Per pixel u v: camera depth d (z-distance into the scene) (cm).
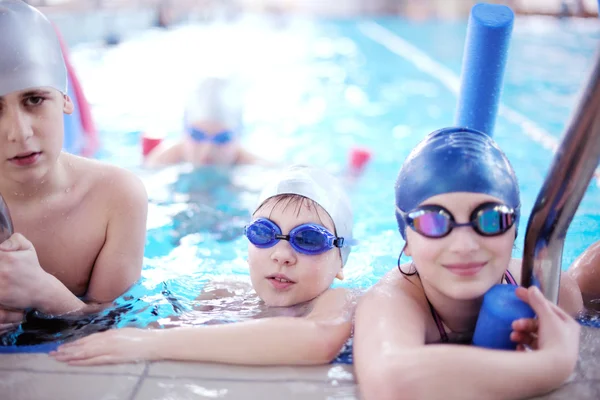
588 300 197
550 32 963
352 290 199
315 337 162
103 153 402
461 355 138
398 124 518
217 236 287
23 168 178
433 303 169
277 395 146
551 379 139
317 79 699
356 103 595
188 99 398
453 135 161
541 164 393
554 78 664
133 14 927
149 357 160
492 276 156
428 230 154
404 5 1372
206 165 390
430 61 822
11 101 173
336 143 459
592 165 146
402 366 138
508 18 191
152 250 267
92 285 203
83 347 163
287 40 980
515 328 148
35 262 179
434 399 135
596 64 138
